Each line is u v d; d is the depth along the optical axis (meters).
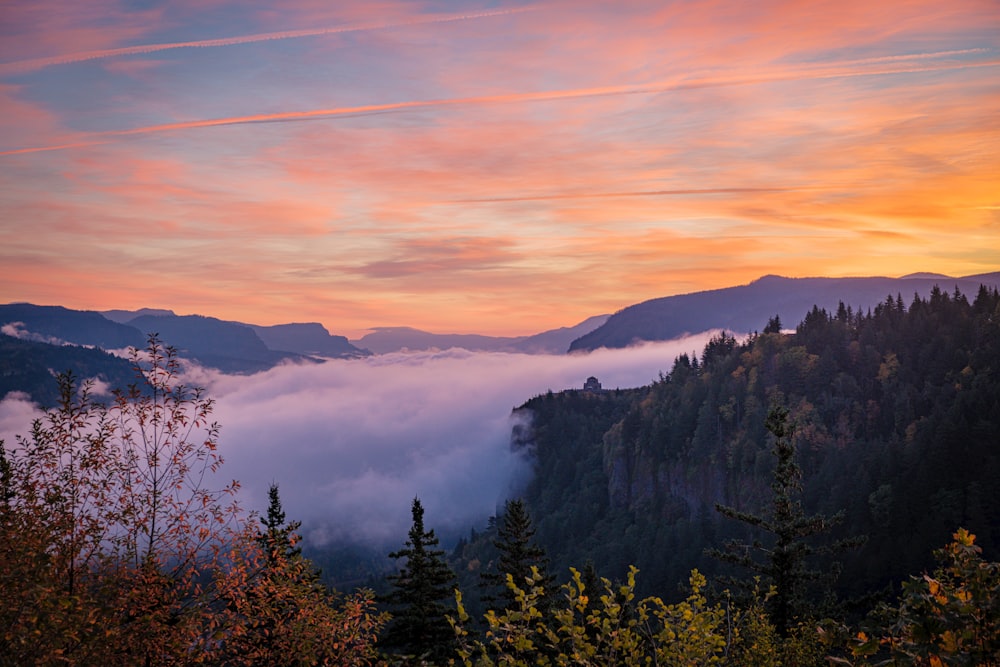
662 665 9.57
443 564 40.78
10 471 14.13
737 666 19.41
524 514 48.06
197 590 14.41
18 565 11.75
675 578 160.00
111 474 14.69
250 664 14.91
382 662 10.05
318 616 15.83
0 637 10.94
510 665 8.97
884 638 6.46
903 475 147.00
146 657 13.38
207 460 15.24
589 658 9.24
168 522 14.57
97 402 15.02
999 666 5.99
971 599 6.33
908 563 121.00
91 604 12.45
